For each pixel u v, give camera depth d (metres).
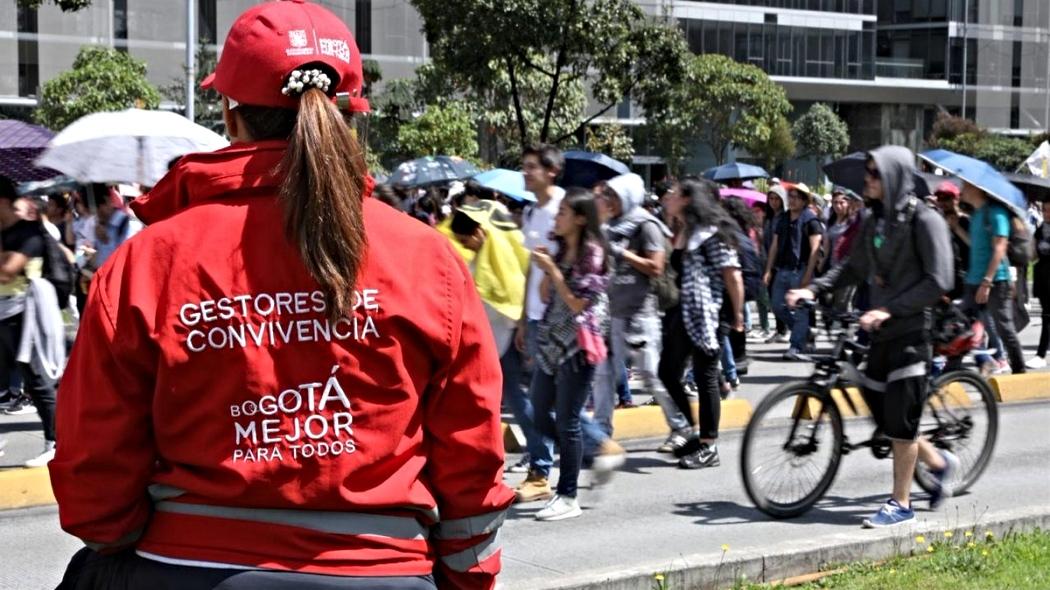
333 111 2.11
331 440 2.07
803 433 7.01
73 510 2.08
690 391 11.34
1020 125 77.81
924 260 6.35
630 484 8.07
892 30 77.94
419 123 31.62
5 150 15.29
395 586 2.12
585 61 25.08
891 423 6.58
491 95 33.38
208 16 39.44
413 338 2.15
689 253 8.27
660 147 54.09
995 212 11.52
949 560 5.85
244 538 2.06
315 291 2.07
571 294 6.75
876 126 75.19
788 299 6.71
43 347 8.21
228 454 2.05
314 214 2.05
